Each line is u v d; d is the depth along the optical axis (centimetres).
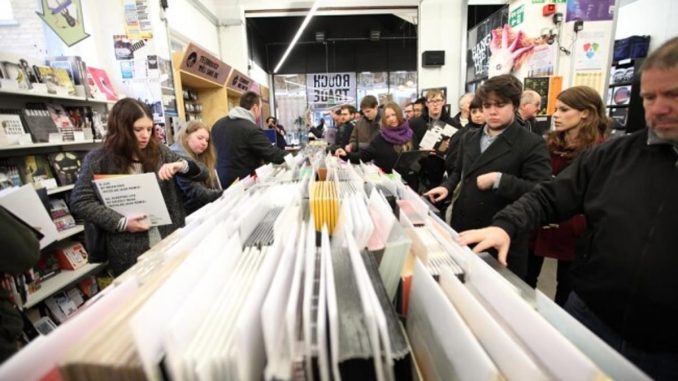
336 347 37
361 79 1044
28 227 111
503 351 40
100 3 336
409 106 442
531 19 356
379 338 41
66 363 35
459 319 41
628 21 579
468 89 616
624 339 86
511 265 157
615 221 85
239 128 263
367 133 374
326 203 97
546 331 40
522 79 374
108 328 41
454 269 66
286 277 51
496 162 158
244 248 73
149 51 347
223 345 39
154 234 156
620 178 87
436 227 87
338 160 211
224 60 676
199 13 573
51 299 240
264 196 107
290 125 1100
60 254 254
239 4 661
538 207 100
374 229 78
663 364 81
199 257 55
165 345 36
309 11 622
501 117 155
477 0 580
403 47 1022
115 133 151
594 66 350
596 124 174
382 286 53
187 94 497
